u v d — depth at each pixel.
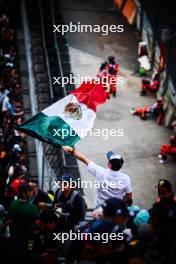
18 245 16.41
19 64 52.91
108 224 15.75
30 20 55.66
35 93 46.50
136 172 42.19
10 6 58.34
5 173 37.06
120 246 15.08
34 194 24.39
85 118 22.11
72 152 21.92
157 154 44.25
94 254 16.20
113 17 60.47
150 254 13.55
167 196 19.91
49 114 22.17
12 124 43.12
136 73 53.88
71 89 47.91
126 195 22.05
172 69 49.91
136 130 46.91
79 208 21.94
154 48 53.81
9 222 19.34
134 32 59.03
